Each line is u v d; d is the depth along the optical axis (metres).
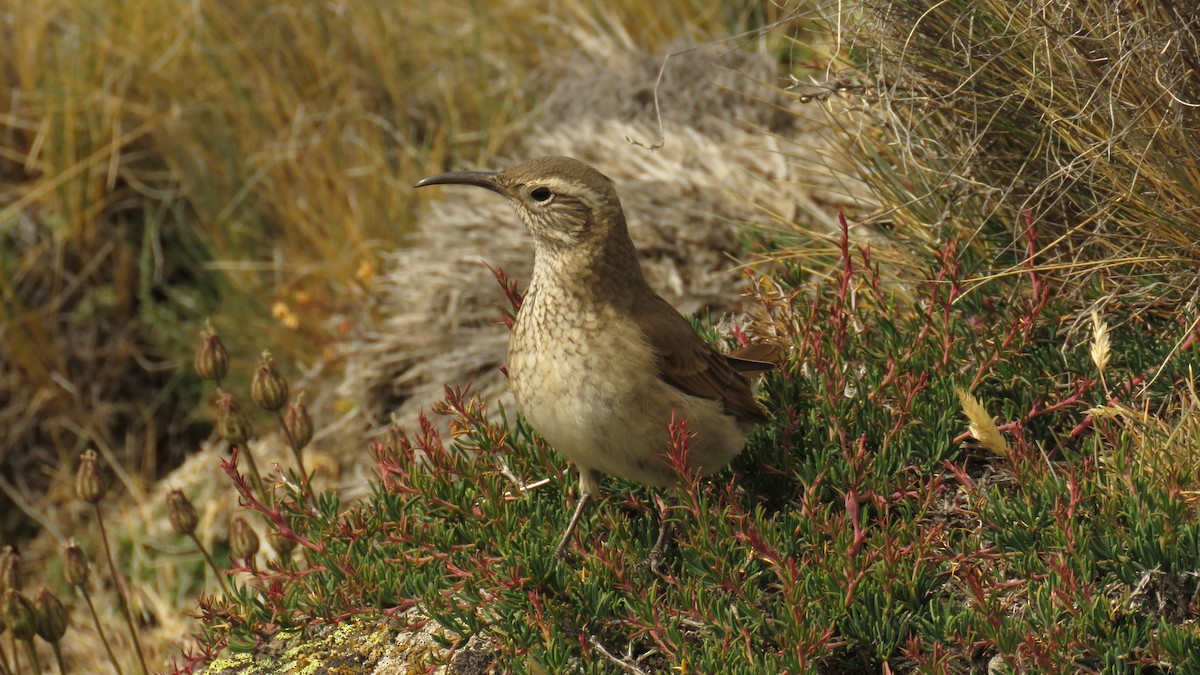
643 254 10.53
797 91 9.80
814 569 6.04
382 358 11.63
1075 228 7.11
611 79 12.98
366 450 11.70
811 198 10.18
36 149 13.55
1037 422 6.86
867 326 7.51
